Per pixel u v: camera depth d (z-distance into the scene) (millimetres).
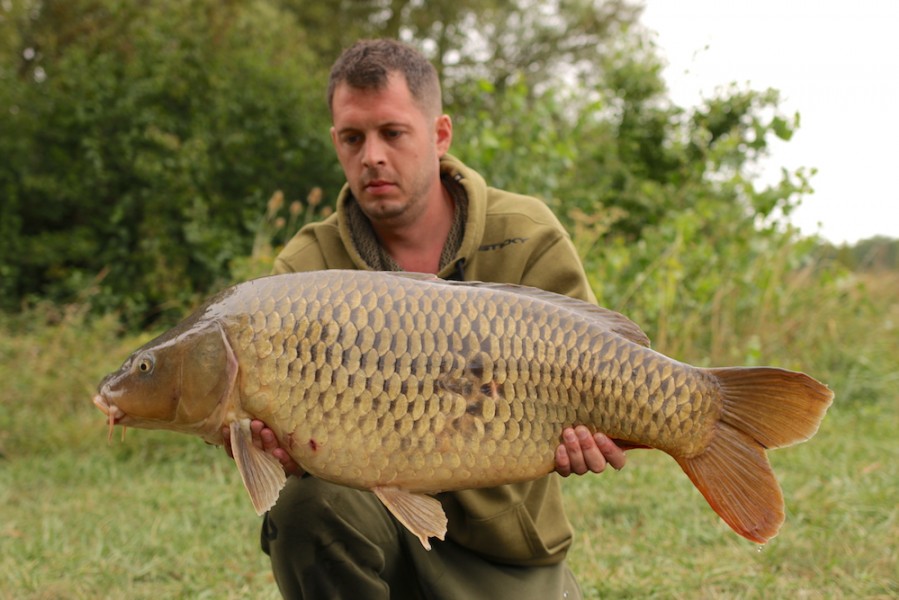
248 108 10523
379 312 1874
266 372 1868
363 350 1859
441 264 2443
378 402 1854
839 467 4410
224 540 3762
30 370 6137
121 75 10469
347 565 2248
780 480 4242
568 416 1908
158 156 10039
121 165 10125
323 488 2205
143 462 5172
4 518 4184
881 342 7246
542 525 2412
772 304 6883
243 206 10281
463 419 1867
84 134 10305
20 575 3328
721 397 1925
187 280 9656
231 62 10711
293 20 14008
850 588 3014
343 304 1879
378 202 2338
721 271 6922
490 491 2303
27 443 5453
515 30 20234
